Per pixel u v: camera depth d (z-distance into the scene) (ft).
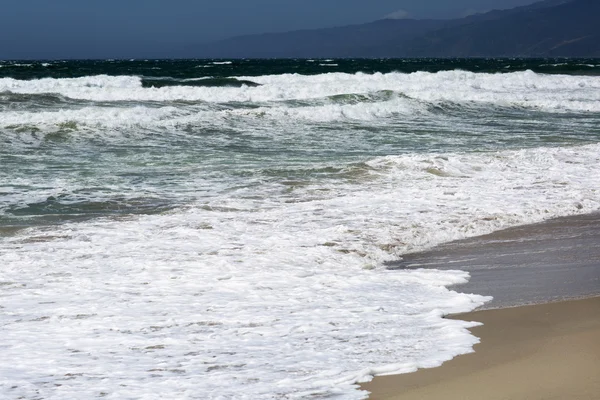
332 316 22.85
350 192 44.16
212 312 23.35
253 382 17.26
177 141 66.08
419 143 67.10
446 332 20.92
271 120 80.07
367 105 90.38
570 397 15.64
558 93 127.03
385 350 19.44
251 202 41.34
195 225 36.04
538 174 50.42
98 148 61.36
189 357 19.16
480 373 17.47
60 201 41.45
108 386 17.13
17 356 19.31
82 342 20.49
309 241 33.04
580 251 32.12
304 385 17.01
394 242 33.30
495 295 25.32
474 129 79.00
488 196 43.21
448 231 35.55
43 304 24.23
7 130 66.08
